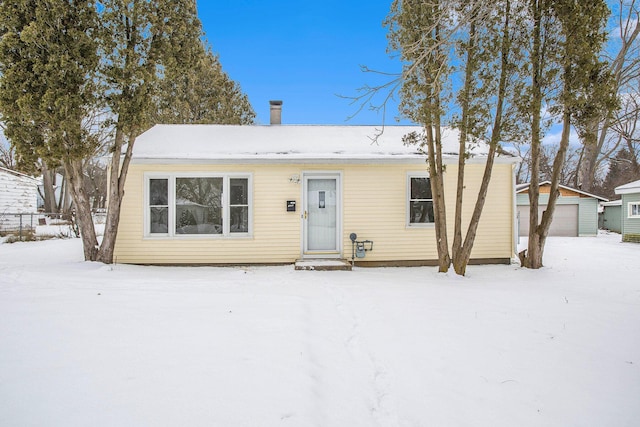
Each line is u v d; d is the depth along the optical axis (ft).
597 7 23.29
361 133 35.65
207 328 13.37
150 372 9.72
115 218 27.63
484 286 21.77
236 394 8.73
